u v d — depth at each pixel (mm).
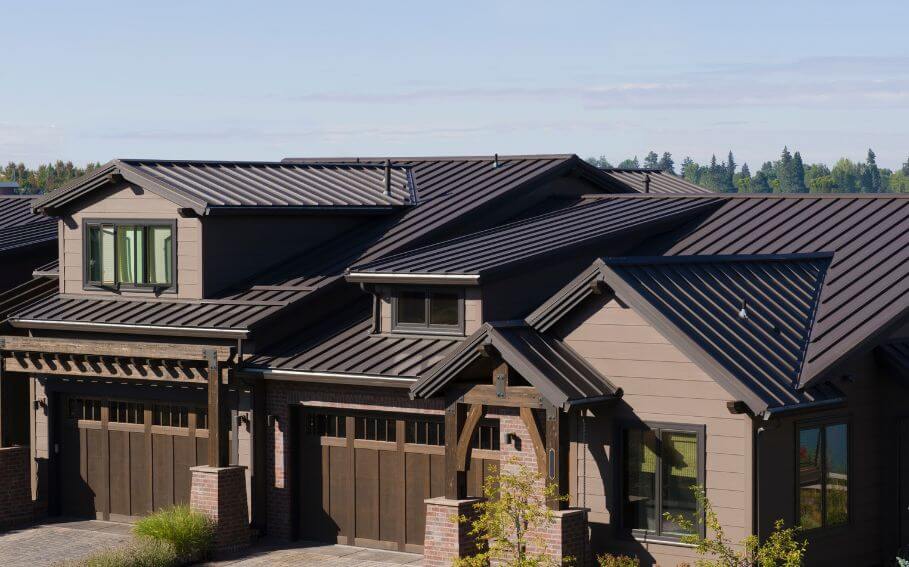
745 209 32062
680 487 23141
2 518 30781
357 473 27844
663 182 48969
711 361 22406
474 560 21766
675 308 23594
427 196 34875
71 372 30297
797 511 23297
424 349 27250
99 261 32156
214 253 30672
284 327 29203
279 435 28484
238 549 27672
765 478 22484
